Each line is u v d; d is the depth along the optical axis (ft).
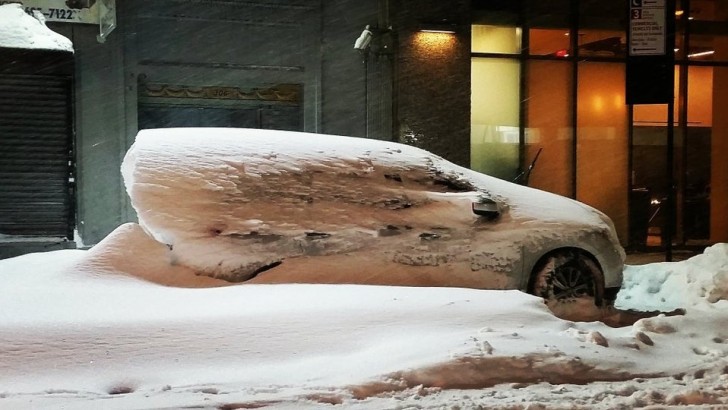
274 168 22.54
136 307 18.20
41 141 34.45
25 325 16.48
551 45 47.52
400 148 25.03
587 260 24.57
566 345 17.33
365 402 14.52
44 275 20.25
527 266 23.66
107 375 15.29
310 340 17.04
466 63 44.45
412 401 14.65
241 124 43.06
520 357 16.26
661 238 49.14
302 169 22.77
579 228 24.57
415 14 43.52
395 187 23.39
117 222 39.86
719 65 49.98
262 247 21.35
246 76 42.32
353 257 22.02
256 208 21.72
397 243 22.45
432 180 24.00
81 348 15.94
